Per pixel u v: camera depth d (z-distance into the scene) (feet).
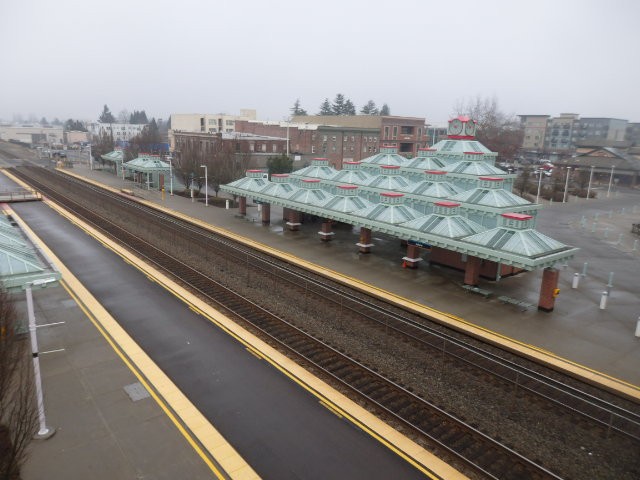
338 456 38.96
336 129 267.59
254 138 245.45
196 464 37.24
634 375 54.24
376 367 54.70
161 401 45.32
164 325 63.05
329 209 106.63
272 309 70.74
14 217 126.62
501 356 59.21
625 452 41.83
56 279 52.44
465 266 90.74
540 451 41.32
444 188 105.91
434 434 43.04
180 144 278.67
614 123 451.94
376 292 78.79
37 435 39.22
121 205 153.07
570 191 228.02
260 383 49.67
